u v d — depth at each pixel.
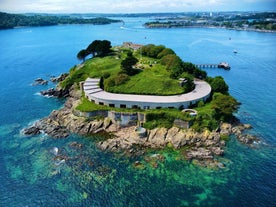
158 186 77.25
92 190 75.69
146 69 144.88
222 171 83.25
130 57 138.25
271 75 197.12
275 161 88.25
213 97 120.06
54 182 78.88
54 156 91.25
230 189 75.94
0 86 168.38
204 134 99.69
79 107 114.31
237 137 102.31
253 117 121.88
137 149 94.88
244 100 144.25
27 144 99.25
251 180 79.38
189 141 97.44
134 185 77.62
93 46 184.75
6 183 78.62
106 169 84.19
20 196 73.75
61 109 124.12
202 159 88.62
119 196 73.56
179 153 92.44
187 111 107.06
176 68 133.38
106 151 93.75
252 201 71.56
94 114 111.50
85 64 166.62
